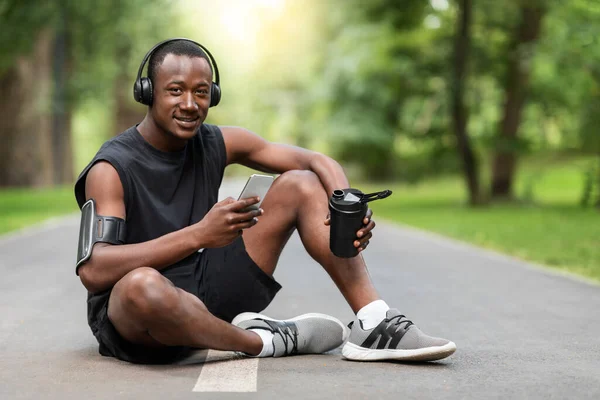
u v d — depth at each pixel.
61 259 9.40
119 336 3.74
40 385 3.42
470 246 11.37
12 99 28.17
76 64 25.62
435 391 3.32
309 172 3.92
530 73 22.91
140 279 3.39
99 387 3.37
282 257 9.78
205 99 3.63
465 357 4.08
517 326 5.13
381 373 3.63
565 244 11.08
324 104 36.03
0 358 4.04
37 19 18.03
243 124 42.94
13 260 9.29
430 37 23.69
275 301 6.30
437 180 41.88
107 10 22.73
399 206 23.22
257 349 3.84
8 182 28.50
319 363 3.82
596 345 4.47
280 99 40.91
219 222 3.38
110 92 29.03
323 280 7.65
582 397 3.25
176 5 24.61
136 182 3.66
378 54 26.53
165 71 3.58
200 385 3.37
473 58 22.78
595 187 20.72
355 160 38.69
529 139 22.92
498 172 23.73
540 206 22.44
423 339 3.75
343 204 3.56
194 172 3.83
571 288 7.06
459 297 6.50
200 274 3.85
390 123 34.00
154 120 3.67
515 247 10.77
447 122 23.84
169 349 3.74
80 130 48.31
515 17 22.44
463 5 21.64
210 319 3.58
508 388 3.39
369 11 23.92
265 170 4.18
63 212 18.48
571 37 19.64
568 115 22.97
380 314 3.83
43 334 4.80
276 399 3.16
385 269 8.55
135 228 3.70
